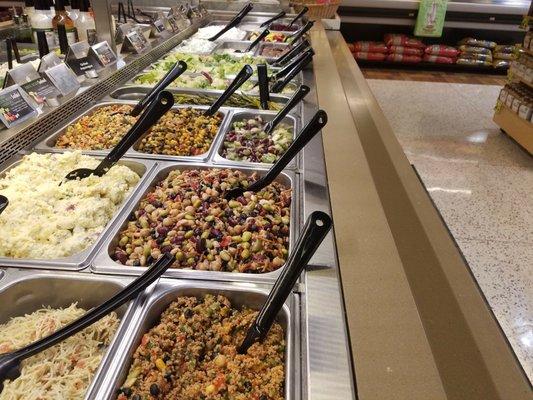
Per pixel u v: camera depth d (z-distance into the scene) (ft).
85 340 3.06
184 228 3.89
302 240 2.81
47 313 3.31
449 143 15.43
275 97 7.17
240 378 2.71
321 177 4.73
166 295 3.18
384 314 2.90
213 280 3.31
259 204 4.21
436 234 3.93
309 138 4.38
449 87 21.95
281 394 2.63
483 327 2.95
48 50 7.55
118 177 4.59
